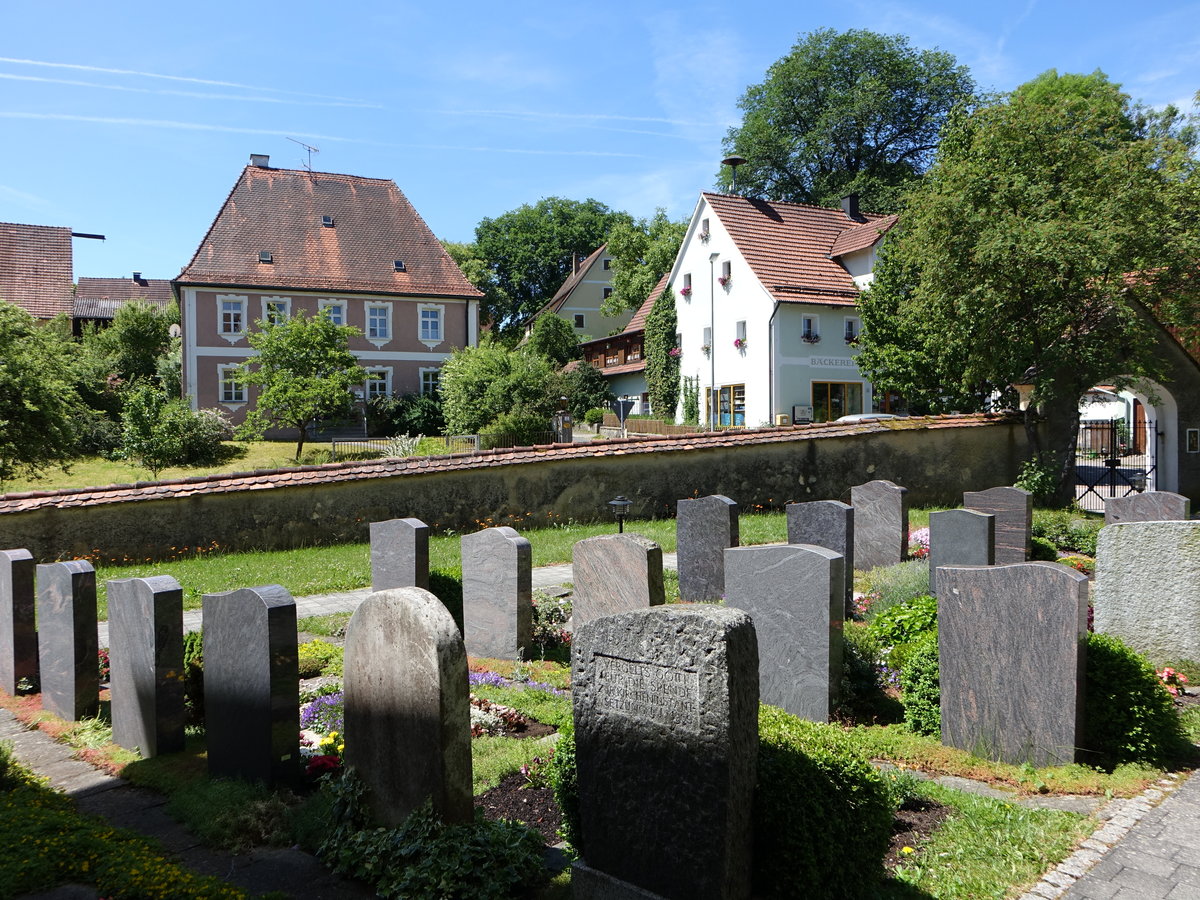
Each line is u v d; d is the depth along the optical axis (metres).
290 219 42.31
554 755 4.79
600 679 4.16
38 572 7.57
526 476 17.80
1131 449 30.62
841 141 46.78
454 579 10.38
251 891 4.27
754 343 34.34
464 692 4.54
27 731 7.02
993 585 5.80
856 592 11.25
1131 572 7.62
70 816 4.73
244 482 15.60
